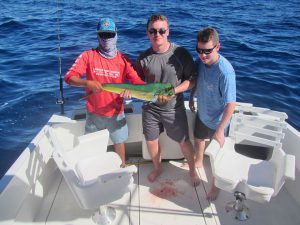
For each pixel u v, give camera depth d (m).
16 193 2.28
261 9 17.08
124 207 2.79
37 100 5.64
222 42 9.48
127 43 9.01
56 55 7.95
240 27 11.95
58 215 2.71
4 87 6.17
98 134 2.73
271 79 6.61
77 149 2.67
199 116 3.00
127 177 2.27
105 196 2.25
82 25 11.31
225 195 2.95
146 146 3.31
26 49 8.52
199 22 12.52
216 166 2.58
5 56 7.96
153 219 2.67
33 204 2.64
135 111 3.36
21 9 14.59
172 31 10.65
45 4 16.45
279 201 2.87
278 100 5.66
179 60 2.73
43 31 10.42
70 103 5.53
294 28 12.15
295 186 2.85
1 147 4.36
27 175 2.51
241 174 2.62
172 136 2.98
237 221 2.66
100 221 2.62
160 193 2.98
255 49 8.89
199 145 3.19
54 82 6.42
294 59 8.04
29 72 6.93
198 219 2.68
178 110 2.89
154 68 2.73
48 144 3.00
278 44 9.56
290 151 2.90
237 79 6.55
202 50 2.53
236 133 2.91
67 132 3.16
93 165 2.68
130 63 2.82
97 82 2.57
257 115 2.91
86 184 2.12
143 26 11.04
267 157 3.27
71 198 2.89
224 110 2.62
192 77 2.82
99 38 2.65
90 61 2.74
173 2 18.48
